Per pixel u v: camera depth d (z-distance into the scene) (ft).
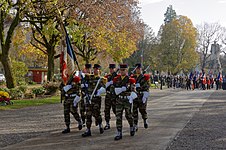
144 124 38.34
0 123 42.09
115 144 29.55
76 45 118.73
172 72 214.48
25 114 51.75
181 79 166.91
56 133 35.01
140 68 37.04
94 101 34.24
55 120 44.98
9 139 31.65
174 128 38.52
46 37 113.29
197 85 160.35
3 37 84.33
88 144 29.48
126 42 123.44
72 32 94.43
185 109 60.13
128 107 32.53
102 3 98.53
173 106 65.92
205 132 35.83
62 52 57.52
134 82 32.63
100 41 113.29
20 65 141.08
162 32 220.84
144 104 37.19
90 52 138.41
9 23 98.73
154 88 162.09
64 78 55.06
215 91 130.11
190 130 37.11
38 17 85.61
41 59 155.02
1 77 175.11
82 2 90.48
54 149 27.48
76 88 35.32
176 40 213.25
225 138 32.45
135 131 35.88
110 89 33.60
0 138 32.12
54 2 74.38
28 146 28.60
